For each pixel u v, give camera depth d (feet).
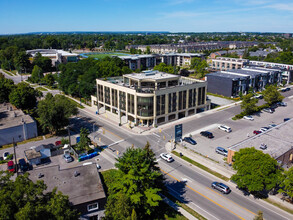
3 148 258.78
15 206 104.17
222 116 353.92
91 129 307.37
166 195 179.63
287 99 443.32
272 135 250.37
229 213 161.79
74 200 147.13
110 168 217.15
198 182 196.75
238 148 220.23
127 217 125.29
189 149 248.73
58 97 316.81
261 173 165.07
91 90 412.77
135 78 322.96
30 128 280.72
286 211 163.22
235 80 446.19
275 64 629.51
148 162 156.35
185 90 334.44
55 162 230.48
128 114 322.75
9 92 385.09
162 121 322.96
